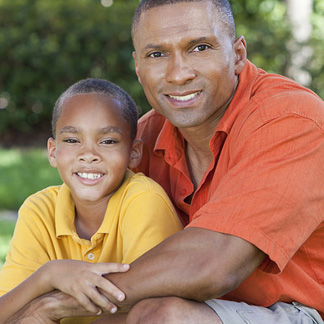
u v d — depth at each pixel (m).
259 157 2.27
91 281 2.23
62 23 10.39
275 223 2.17
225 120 2.55
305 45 10.15
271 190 2.19
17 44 10.41
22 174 8.20
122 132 2.81
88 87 2.87
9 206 6.79
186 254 2.15
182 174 2.83
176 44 2.49
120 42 10.33
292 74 10.16
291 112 2.32
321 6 12.45
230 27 2.57
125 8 10.57
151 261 2.18
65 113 2.80
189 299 2.19
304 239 2.23
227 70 2.55
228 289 2.15
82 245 2.77
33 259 2.79
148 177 2.96
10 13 10.55
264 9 12.05
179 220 2.75
